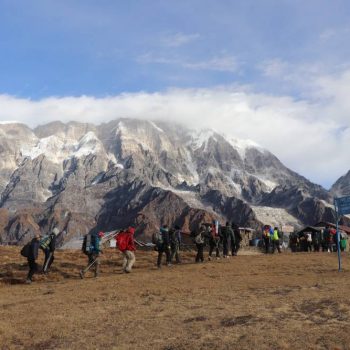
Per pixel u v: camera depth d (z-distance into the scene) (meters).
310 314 11.28
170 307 13.09
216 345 9.16
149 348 9.33
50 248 23.73
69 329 11.16
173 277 20.19
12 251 39.09
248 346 8.98
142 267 26.97
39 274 23.36
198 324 10.85
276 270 22.45
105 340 10.07
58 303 14.73
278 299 13.38
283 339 9.28
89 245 22.41
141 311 12.78
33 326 11.55
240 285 17.00
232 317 11.35
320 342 9.02
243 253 39.16
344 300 12.47
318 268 23.30
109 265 27.98
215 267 24.22
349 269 22.69
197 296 14.75
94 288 17.70
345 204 22.92
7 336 10.70
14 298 16.42
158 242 25.33
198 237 29.05
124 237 23.73
